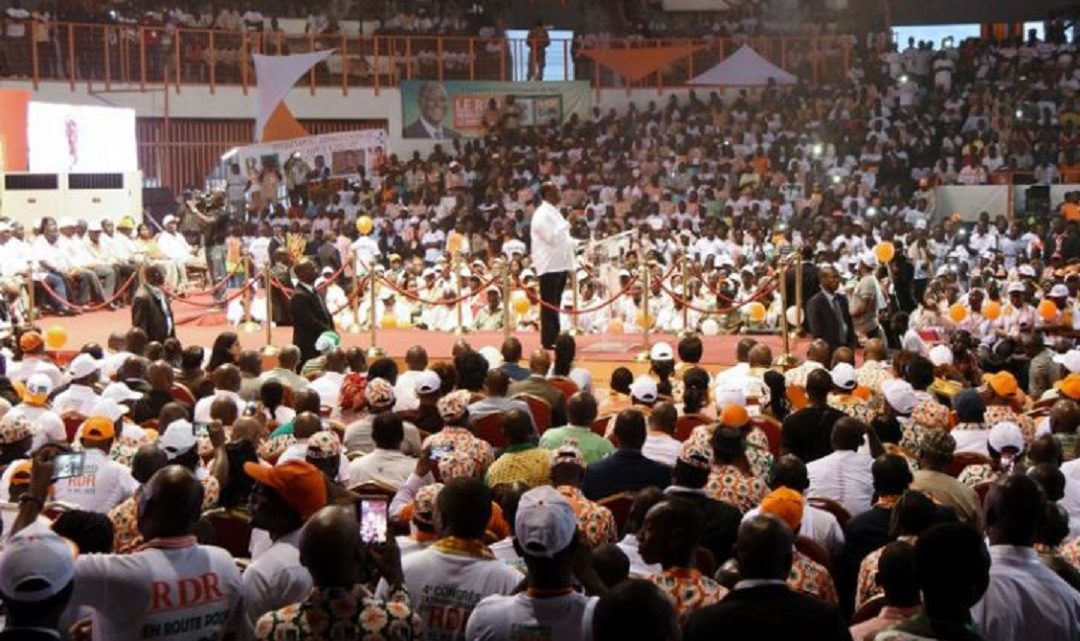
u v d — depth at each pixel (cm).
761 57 3609
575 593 509
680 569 559
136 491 726
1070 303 1952
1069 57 3619
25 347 1323
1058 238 2756
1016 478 577
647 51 3578
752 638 448
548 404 1138
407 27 3681
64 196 2492
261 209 3150
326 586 470
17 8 3344
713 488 770
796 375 1207
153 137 3356
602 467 824
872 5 3862
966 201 3169
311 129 3522
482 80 3572
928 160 3409
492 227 3036
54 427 948
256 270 2200
